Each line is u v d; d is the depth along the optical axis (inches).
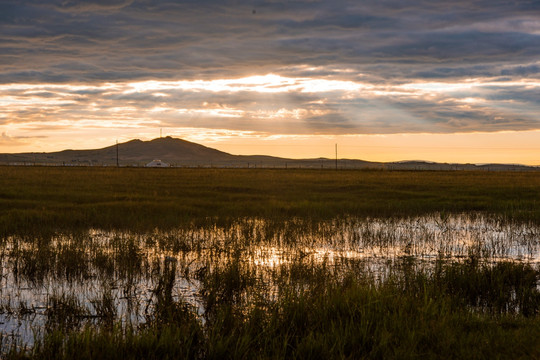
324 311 295.7
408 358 238.7
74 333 267.1
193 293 392.8
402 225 826.8
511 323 290.7
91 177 1785.2
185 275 447.8
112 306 348.8
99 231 700.0
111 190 1278.3
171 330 275.4
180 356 249.0
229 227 737.0
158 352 250.5
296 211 943.7
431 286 355.6
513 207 1064.8
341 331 262.2
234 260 447.8
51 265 464.8
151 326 293.0
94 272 457.1
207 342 263.7
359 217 906.7
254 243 619.2
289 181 1705.2
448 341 253.8
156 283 426.3
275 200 1096.8
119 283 423.5
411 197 1261.1
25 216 774.5
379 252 581.6
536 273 427.5
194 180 1716.3
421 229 781.9
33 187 1290.6
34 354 251.9
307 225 761.0
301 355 246.8
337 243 637.3
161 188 1371.8
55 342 257.9
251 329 274.7
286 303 303.6
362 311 289.7
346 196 1242.6
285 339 258.7
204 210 928.3
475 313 314.2
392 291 333.1
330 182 1669.5
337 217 879.7
